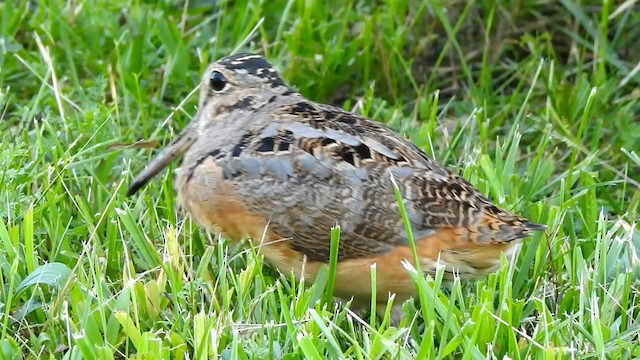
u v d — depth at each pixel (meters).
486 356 8.40
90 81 12.39
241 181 8.92
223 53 13.12
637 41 13.70
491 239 8.66
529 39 13.39
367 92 12.44
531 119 12.10
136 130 11.84
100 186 10.46
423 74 13.65
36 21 13.15
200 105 9.89
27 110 11.39
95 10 13.18
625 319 8.91
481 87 12.94
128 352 8.51
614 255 9.54
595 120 12.47
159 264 9.31
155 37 13.36
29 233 9.20
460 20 13.37
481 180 10.58
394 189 8.50
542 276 9.65
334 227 8.70
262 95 9.51
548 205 10.53
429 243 8.68
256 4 13.44
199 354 8.17
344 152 8.84
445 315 8.35
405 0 13.61
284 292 9.39
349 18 13.56
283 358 8.15
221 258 9.16
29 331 8.76
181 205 9.52
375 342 8.14
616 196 11.59
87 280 8.94
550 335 8.49
